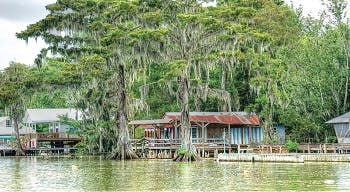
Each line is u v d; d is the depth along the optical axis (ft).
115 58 239.71
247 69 271.69
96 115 264.72
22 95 259.39
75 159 250.37
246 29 219.00
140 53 223.51
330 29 278.46
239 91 283.79
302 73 259.60
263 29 288.71
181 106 221.87
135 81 288.10
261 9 299.99
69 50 256.73
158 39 216.74
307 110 259.60
